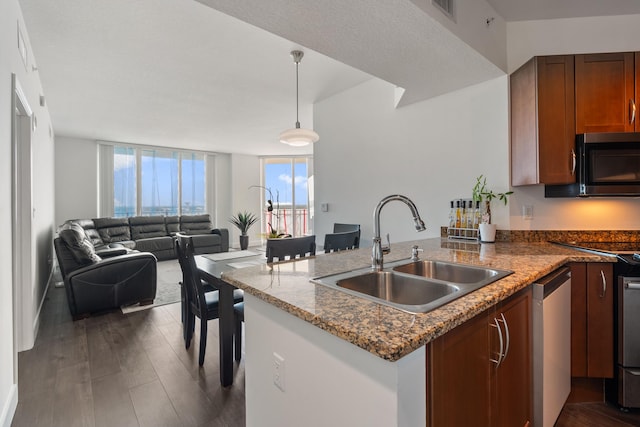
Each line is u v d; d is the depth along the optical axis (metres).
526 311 1.40
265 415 1.25
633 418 1.77
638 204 2.34
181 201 7.71
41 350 2.50
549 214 2.44
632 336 1.78
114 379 2.10
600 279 1.85
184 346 2.57
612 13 2.34
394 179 3.21
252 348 1.32
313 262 1.72
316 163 4.18
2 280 1.70
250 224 7.92
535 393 1.45
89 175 6.57
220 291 2.04
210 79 3.50
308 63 3.13
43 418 1.73
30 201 2.58
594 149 2.05
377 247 1.53
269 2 1.53
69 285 3.05
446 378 0.91
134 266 3.42
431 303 1.00
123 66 3.18
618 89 2.09
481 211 2.55
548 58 2.15
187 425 1.68
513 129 2.38
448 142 2.77
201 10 2.30
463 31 1.92
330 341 0.94
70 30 2.53
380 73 2.37
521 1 2.18
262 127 5.63
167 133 6.07
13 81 2.01
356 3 1.54
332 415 0.94
